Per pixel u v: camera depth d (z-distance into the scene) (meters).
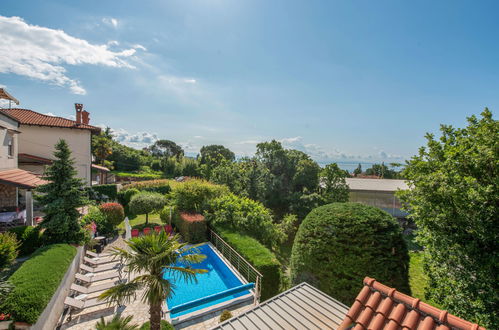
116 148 63.31
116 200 24.84
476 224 6.12
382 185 28.11
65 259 8.79
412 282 12.79
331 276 8.52
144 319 8.19
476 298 6.12
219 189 19.84
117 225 18.73
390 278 8.20
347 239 8.52
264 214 16.62
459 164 6.74
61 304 8.12
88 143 24.14
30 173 15.25
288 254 17.53
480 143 6.64
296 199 22.81
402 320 3.89
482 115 7.18
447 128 7.93
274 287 10.16
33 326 5.98
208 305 9.29
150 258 5.98
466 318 6.22
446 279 6.77
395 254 8.38
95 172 30.78
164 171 67.38
